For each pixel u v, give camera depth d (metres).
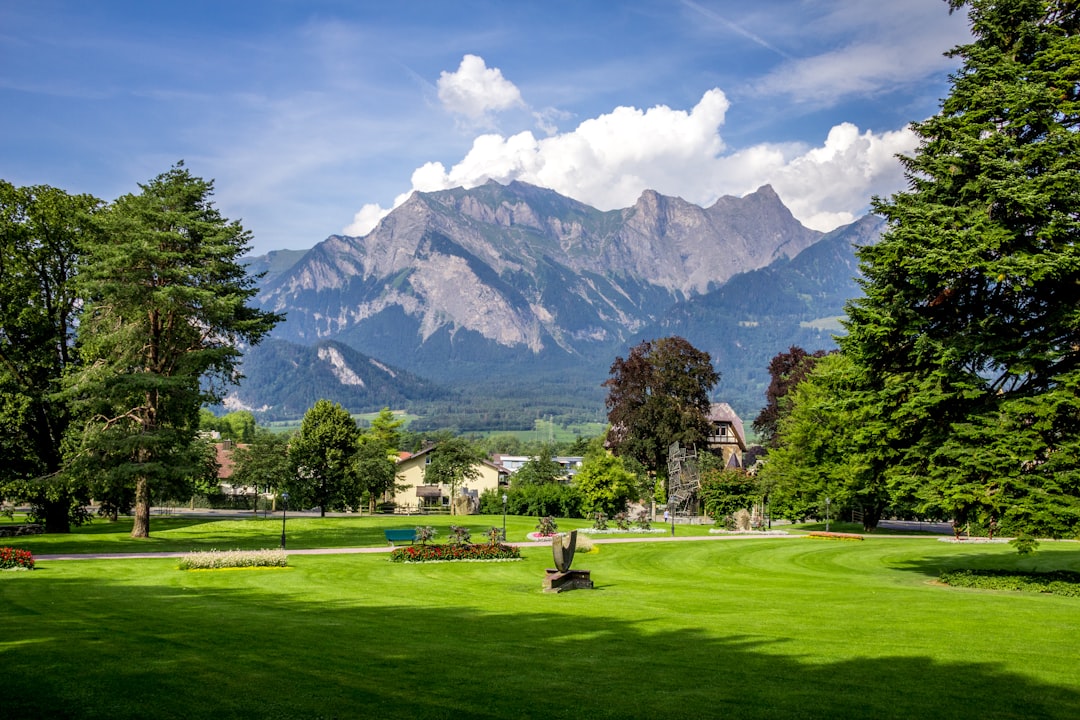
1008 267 22.39
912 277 24.83
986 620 17.56
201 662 12.20
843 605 20.39
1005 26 26.75
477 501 95.94
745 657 13.27
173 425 43.94
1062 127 24.58
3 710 9.49
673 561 35.56
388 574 28.27
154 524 60.16
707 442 80.38
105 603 19.86
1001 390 24.94
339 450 76.81
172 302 39.34
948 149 26.05
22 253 42.38
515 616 18.33
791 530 59.03
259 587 24.38
